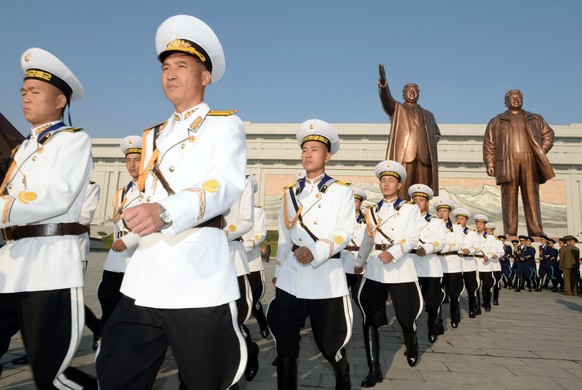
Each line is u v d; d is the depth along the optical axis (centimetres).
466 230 1027
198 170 196
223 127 199
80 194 272
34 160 257
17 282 241
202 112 208
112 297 470
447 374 436
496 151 1673
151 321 186
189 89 209
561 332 703
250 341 399
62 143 257
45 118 276
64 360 248
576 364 488
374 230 494
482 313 955
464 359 503
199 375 183
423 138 1050
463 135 4931
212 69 225
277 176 5075
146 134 223
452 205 886
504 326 763
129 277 195
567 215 4447
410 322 457
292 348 317
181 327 181
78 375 257
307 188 369
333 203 351
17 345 479
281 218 377
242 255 496
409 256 483
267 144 5188
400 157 1041
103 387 182
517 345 591
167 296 181
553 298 1312
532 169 1622
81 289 262
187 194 159
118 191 516
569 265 1408
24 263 246
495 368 464
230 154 190
